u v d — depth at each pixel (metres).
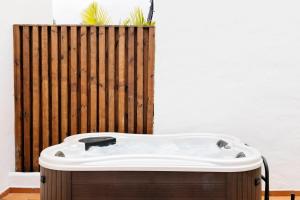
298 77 2.72
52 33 2.73
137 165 1.83
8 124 2.72
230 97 2.76
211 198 1.83
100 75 2.75
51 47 2.74
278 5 2.69
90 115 2.78
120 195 1.84
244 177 1.85
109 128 2.78
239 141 2.48
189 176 1.83
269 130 2.75
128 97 2.77
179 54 2.75
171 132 2.79
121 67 2.75
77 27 2.75
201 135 2.66
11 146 2.78
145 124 2.80
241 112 2.76
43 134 2.77
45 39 2.73
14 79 2.76
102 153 2.47
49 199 1.87
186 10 2.71
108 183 1.83
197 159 1.86
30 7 3.09
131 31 2.73
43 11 3.41
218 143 2.57
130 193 1.84
